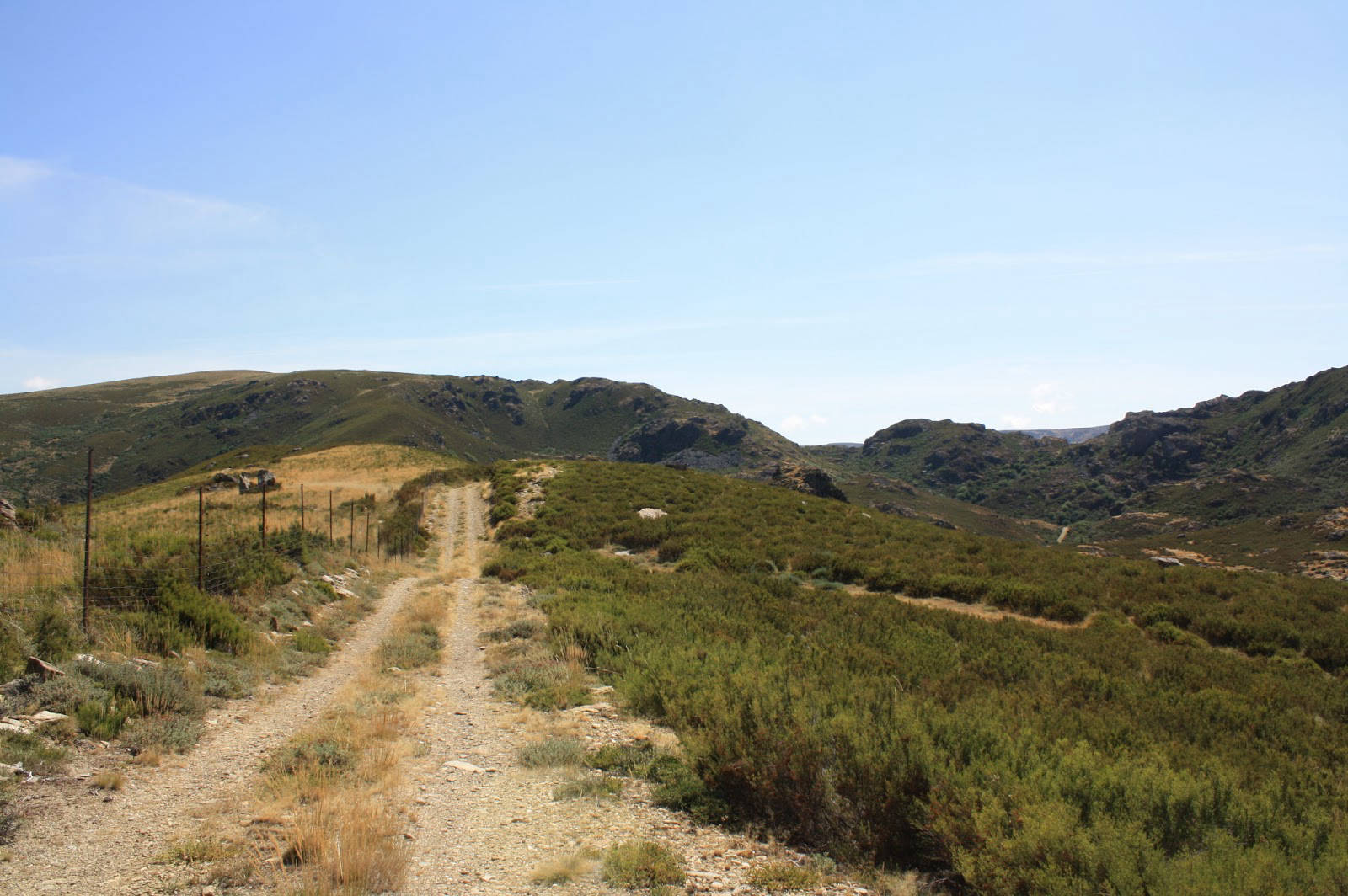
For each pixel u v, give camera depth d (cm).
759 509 3962
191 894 505
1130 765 713
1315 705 1327
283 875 539
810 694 913
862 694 936
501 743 960
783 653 1316
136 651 1113
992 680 1324
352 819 627
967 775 657
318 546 2645
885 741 722
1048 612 2223
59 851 562
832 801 695
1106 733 943
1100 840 530
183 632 1244
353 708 1073
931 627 1827
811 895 554
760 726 770
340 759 834
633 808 730
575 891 543
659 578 2547
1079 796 647
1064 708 1088
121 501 5344
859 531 3531
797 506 4103
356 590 2302
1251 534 9781
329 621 1798
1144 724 1067
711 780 759
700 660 1250
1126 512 16525
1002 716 932
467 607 2178
